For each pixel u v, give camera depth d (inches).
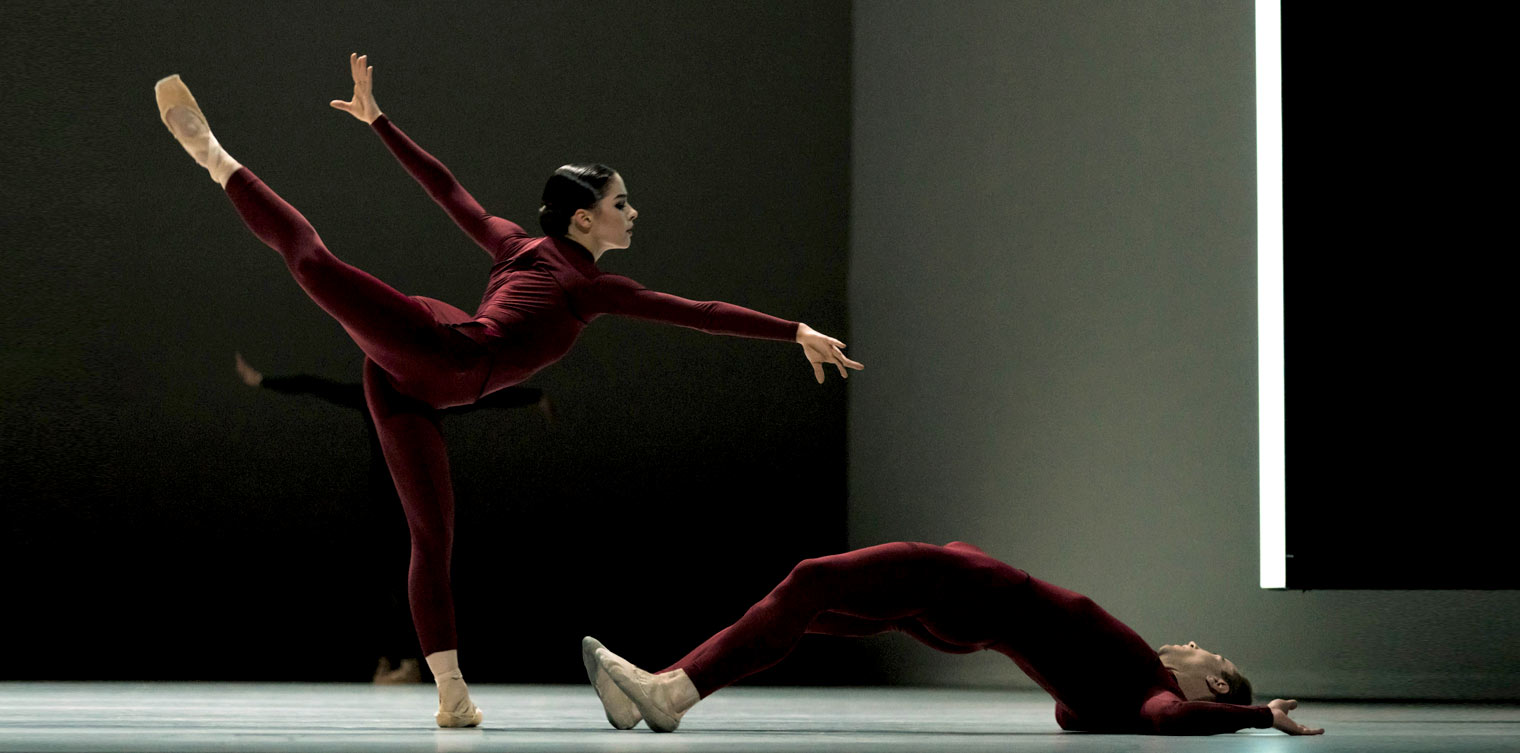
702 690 164.1
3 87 407.5
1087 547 349.4
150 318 408.8
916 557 162.9
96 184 409.7
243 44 420.2
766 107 449.4
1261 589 309.0
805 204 449.1
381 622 406.6
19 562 397.1
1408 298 300.2
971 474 389.7
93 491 402.6
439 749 145.3
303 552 407.8
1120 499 340.8
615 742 156.8
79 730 178.9
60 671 397.1
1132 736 164.6
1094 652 165.0
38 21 410.9
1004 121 386.0
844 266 449.4
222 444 408.8
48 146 408.8
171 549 404.2
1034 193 373.4
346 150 423.2
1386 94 304.3
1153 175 336.8
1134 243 341.1
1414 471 296.4
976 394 390.0
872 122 440.8
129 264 409.1
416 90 429.1
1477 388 297.1
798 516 437.4
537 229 430.9
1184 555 324.2
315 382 397.7
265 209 177.6
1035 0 377.4
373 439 408.2
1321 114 303.7
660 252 440.5
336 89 424.5
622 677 163.8
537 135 434.9
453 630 195.2
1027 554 368.2
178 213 412.8
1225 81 319.0
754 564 433.1
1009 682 371.6
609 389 431.2
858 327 441.7
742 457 436.1
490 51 434.6
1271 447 297.1
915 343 415.5
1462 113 301.7
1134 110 343.9
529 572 421.1
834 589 161.3
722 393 438.0
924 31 418.9
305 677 403.5
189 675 401.1
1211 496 317.7
